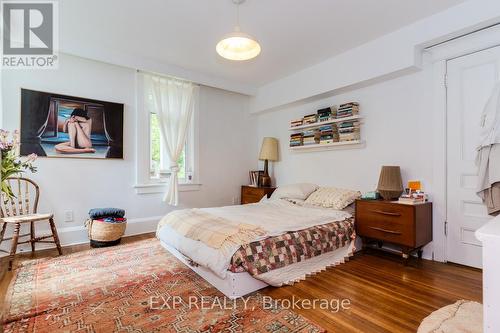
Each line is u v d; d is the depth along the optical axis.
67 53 3.03
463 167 2.52
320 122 3.63
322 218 2.63
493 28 2.27
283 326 1.55
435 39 2.49
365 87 3.27
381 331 1.51
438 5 2.31
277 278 2.02
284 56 3.32
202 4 2.28
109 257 2.70
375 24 2.61
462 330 1.34
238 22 2.56
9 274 2.27
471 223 2.47
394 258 2.73
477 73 2.44
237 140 4.71
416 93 2.82
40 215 2.73
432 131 2.71
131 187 3.63
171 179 3.82
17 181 2.83
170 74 3.62
